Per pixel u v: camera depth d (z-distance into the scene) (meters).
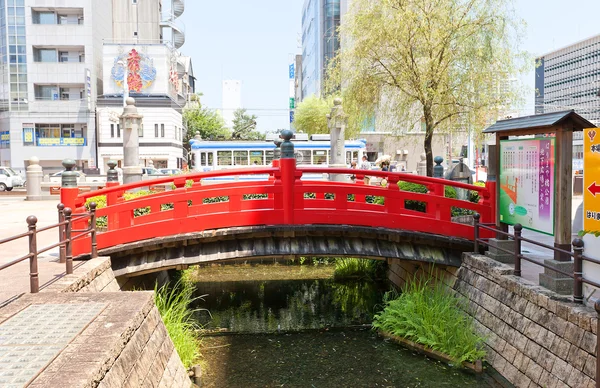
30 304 5.21
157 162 42.34
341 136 17.44
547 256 9.45
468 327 7.89
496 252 8.45
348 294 12.45
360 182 14.63
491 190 9.32
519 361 6.49
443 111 16.05
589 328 5.28
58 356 3.82
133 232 8.42
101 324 4.57
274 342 8.99
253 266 15.50
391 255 9.38
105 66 41.19
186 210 8.76
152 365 5.00
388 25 15.17
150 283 10.49
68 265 6.60
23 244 9.91
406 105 16.25
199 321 10.34
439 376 7.29
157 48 41.78
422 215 9.82
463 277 8.98
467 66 15.66
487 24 15.29
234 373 7.56
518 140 8.02
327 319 10.44
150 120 41.84
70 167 8.66
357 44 16.11
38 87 41.03
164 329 5.90
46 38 40.34
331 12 52.19
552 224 6.90
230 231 8.77
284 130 9.13
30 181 21.62
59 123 40.91
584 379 5.18
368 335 9.32
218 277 14.16
